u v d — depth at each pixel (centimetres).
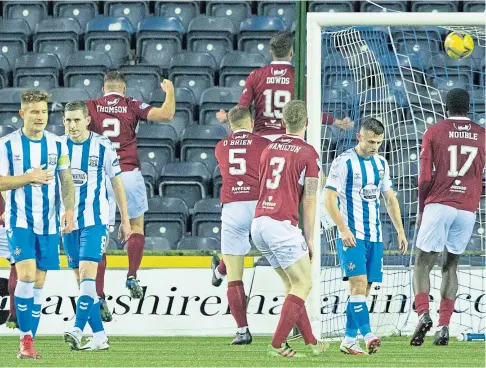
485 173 4525
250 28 5644
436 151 3384
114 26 5684
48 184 2917
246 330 3466
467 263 3978
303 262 2889
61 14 5959
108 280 3838
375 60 4291
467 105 3425
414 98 5016
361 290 3088
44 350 3256
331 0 5656
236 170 3394
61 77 5541
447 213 3366
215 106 5181
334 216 3080
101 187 3172
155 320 3828
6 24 5759
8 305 3809
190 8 5925
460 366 2800
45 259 2994
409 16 3412
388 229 4466
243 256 3434
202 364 2806
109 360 2928
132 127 3766
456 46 3656
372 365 2792
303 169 2867
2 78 5478
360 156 3130
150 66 5394
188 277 3844
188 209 4731
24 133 2977
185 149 5000
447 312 3441
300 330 3038
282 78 3641
